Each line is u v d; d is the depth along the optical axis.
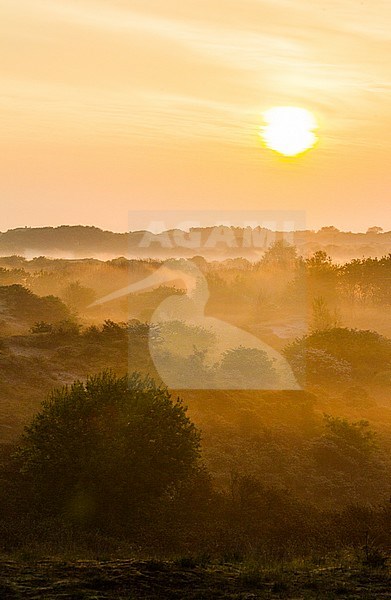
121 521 32.44
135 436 33.62
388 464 48.16
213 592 18.17
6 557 22.22
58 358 68.75
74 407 34.31
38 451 33.66
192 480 36.41
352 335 80.69
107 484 33.03
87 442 33.41
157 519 33.09
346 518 33.03
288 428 50.72
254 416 50.19
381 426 57.59
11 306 99.19
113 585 18.23
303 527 31.70
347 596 18.39
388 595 18.53
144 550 27.94
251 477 37.88
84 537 29.22
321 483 42.72
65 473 33.16
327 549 27.77
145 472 33.28
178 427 34.66
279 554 26.64
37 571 19.27
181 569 20.23
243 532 31.45
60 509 32.75
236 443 46.53
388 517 33.03
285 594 18.42
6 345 72.75
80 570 19.42
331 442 47.41
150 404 34.47
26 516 31.45
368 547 25.27
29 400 55.69
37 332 83.12
